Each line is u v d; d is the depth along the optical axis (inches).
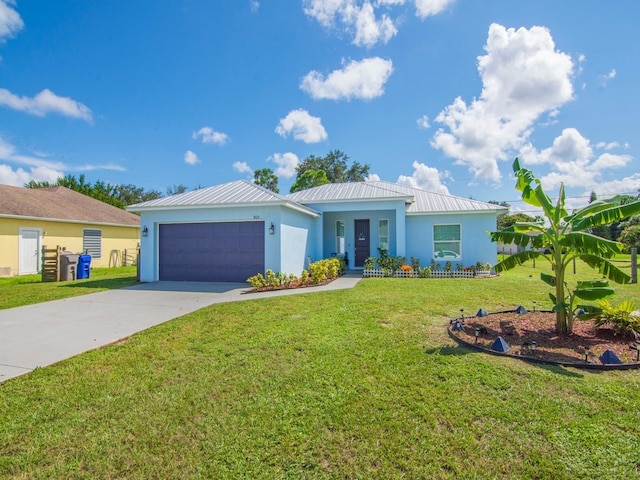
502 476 91.4
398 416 120.0
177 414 125.3
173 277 503.5
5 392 145.2
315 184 1519.4
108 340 218.8
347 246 663.8
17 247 678.5
